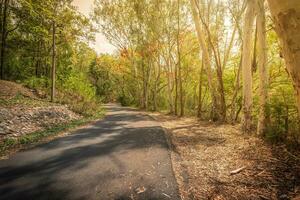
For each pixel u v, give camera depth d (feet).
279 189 12.78
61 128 33.73
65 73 88.99
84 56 143.23
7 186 13.88
